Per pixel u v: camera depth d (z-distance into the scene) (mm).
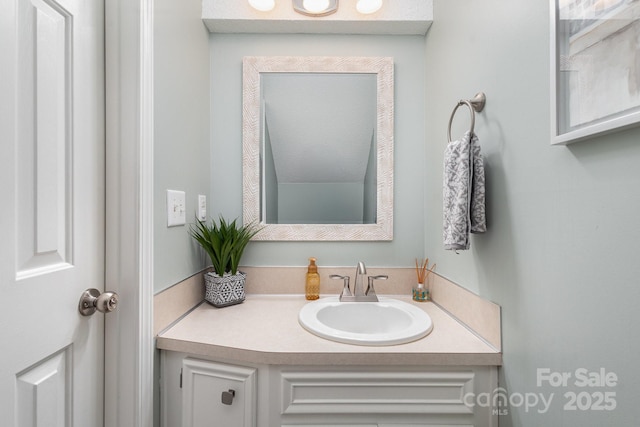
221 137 1399
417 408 854
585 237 584
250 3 1275
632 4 477
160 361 933
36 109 646
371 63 1394
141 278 842
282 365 853
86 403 773
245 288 1372
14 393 609
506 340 829
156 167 932
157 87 938
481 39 947
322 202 1407
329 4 1293
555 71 615
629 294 504
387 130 1396
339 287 1387
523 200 758
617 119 490
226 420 871
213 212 1396
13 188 604
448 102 1177
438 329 1006
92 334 796
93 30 793
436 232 1293
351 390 854
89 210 784
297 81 1397
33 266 646
